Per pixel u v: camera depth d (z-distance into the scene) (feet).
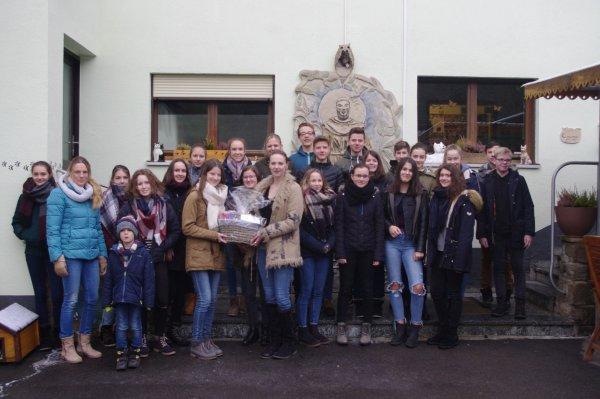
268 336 18.58
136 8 24.86
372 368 16.69
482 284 21.88
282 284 17.25
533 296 22.40
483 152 25.94
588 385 15.52
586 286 19.89
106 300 16.67
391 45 25.50
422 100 26.30
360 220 18.39
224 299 22.79
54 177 18.51
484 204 20.30
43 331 18.52
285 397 14.70
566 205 20.58
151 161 24.95
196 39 25.08
